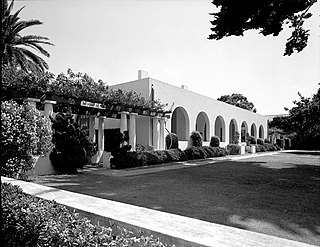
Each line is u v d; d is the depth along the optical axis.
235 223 4.83
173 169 13.79
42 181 9.61
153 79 17.80
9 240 2.64
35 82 11.10
